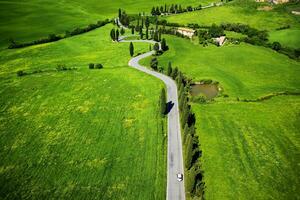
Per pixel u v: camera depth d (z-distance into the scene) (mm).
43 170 68438
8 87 108250
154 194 60562
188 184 61719
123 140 77250
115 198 60188
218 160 70250
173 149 73250
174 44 156625
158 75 115250
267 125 83000
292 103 94438
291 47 151125
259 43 155500
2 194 62188
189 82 112688
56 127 83938
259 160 70250
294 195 60688
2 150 75312
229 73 119188
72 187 63406
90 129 82438
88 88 105750
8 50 150875
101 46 157375
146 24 187500
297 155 71812
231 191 61656
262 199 59781
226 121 84688
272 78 114875
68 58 140375
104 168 68125
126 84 107812
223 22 196250
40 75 118500
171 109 90875
